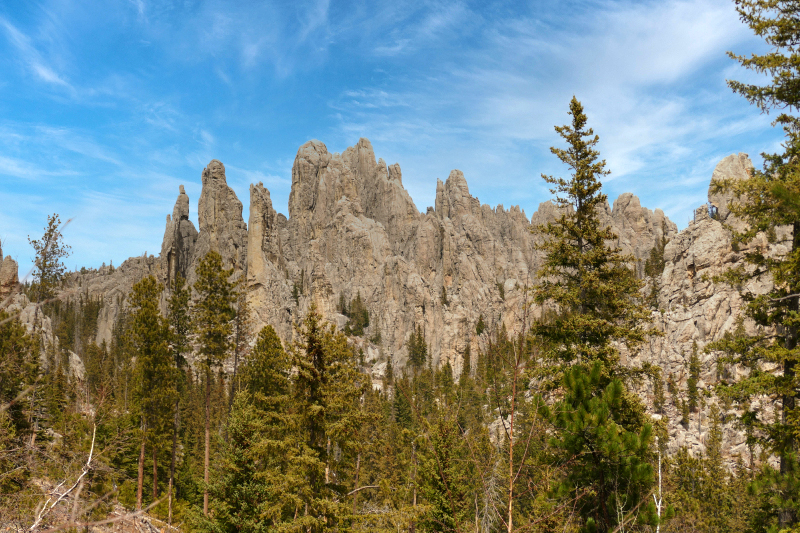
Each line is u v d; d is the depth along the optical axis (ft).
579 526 46.80
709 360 277.44
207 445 140.77
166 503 141.38
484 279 655.76
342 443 74.59
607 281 79.25
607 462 46.75
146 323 146.92
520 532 43.14
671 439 253.24
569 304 79.51
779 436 59.52
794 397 62.34
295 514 73.97
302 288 609.42
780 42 60.08
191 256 622.54
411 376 447.83
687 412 263.08
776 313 65.21
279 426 76.43
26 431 88.22
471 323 534.37
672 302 325.01
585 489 46.32
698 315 302.45
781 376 60.13
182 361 196.85
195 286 151.94
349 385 76.64
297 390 76.18
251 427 91.25
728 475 177.06
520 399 41.78
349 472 85.61
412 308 575.38
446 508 71.92
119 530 60.39
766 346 65.36
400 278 618.44
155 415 143.84
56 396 139.23
